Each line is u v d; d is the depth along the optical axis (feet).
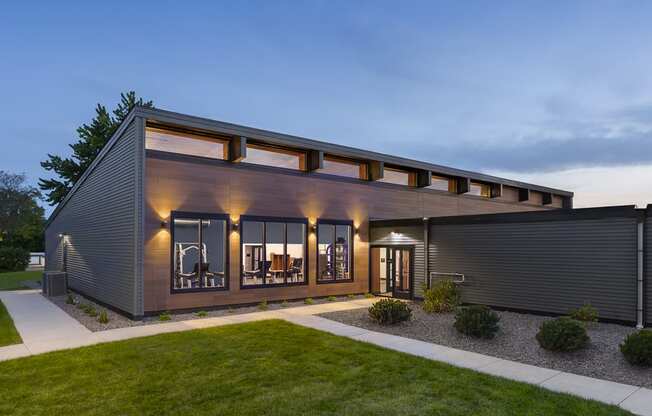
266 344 25.09
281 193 43.42
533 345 25.30
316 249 46.21
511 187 72.23
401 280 48.70
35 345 25.04
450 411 14.98
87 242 48.24
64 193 99.60
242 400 16.11
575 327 23.41
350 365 20.80
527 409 15.16
